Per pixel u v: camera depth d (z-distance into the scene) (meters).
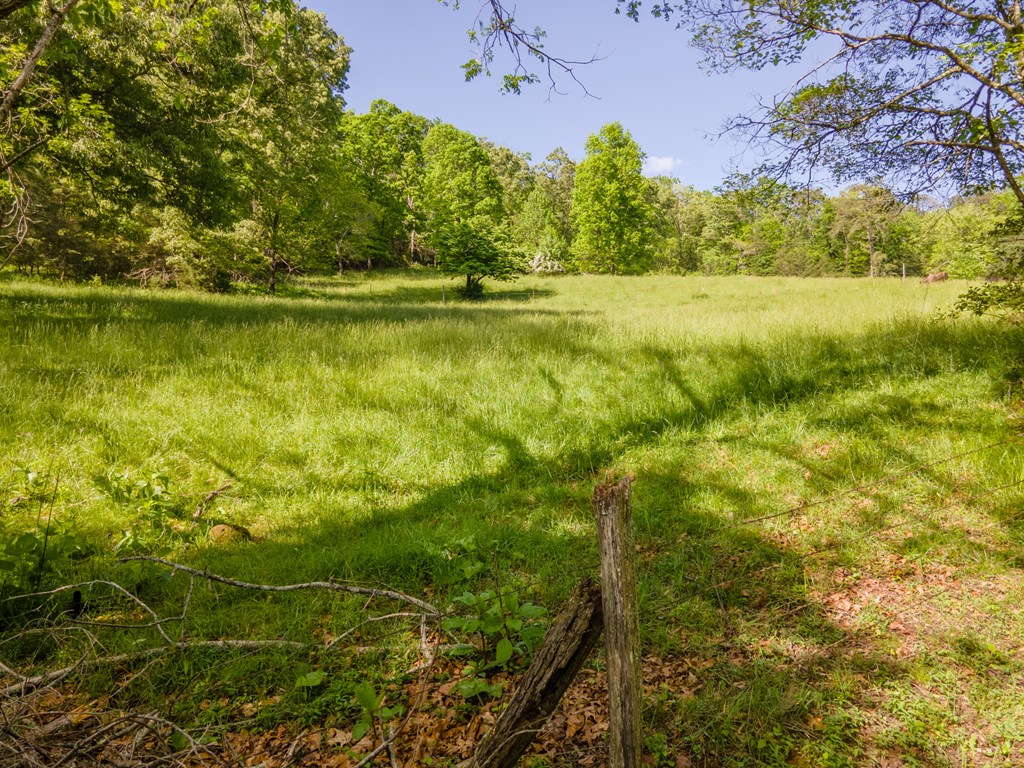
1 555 3.73
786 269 56.88
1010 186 6.57
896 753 2.54
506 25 4.86
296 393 7.84
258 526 5.22
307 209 29.64
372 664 3.25
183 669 3.21
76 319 11.47
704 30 7.11
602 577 1.92
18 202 6.18
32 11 4.55
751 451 6.06
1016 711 2.71
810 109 6.83
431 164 57.34
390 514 5.38
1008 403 6.28
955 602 3.56
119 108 13.44
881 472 5.23
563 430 6.98
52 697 3.03
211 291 25.97
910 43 6.73
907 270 42.09
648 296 32.78
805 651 3.22
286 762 2.61
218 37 13.22
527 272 50.09
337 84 27.12
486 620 3.10
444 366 9.13
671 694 2.94
